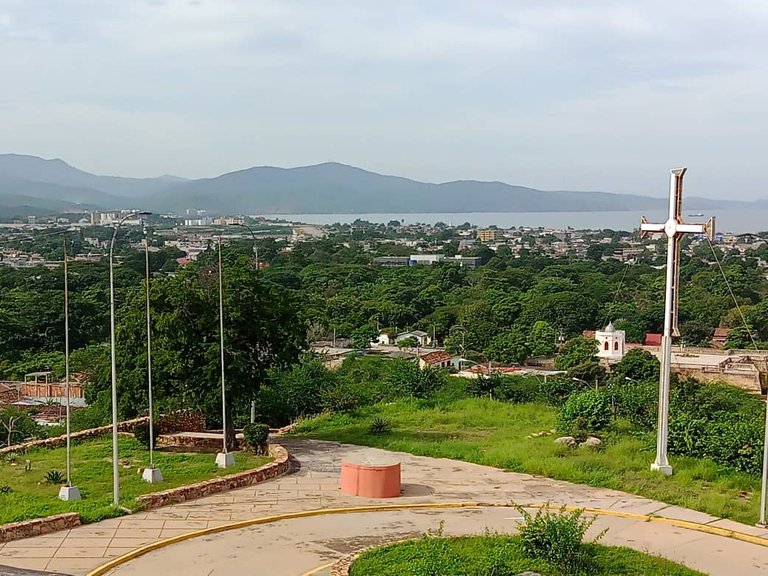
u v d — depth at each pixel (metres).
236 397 24.77
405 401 34.09
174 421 27.50
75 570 14.47
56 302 64.50
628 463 21.62
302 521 17.53
